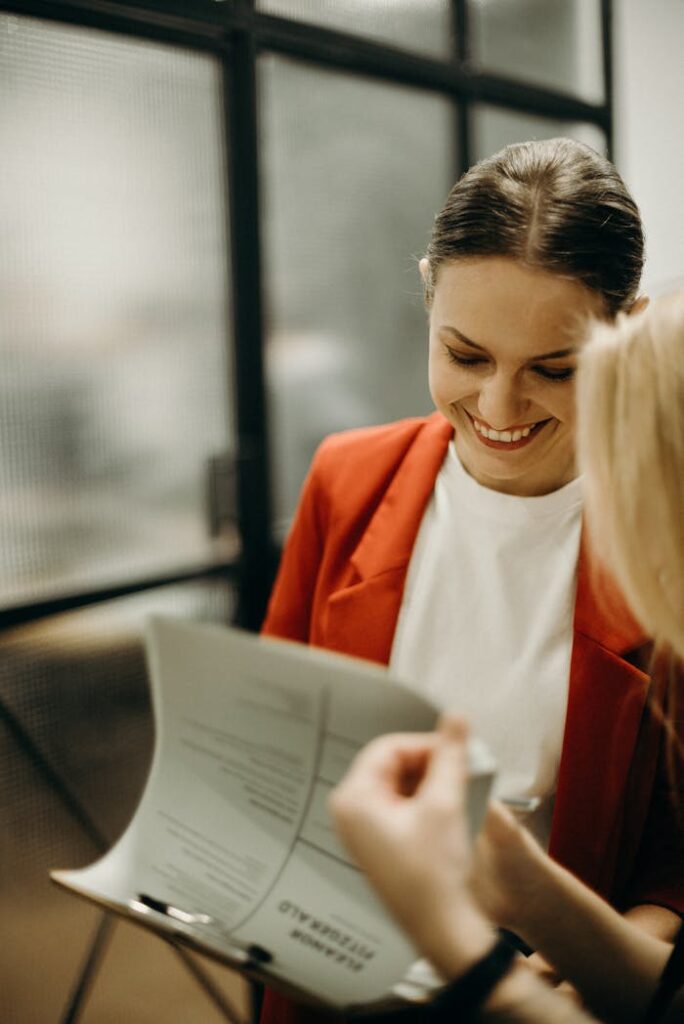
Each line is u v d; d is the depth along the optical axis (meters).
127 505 2.17
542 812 0.95
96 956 1.96
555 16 3.21
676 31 3.62
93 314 2.06
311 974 0.61
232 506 2.40
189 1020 2.03
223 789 0.69
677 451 0.57
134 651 2.19
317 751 0.63
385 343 2.74
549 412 0.87
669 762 0.88
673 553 0.58
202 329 2.30
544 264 0.79
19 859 1.99
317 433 2.60
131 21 2.05
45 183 1.95
